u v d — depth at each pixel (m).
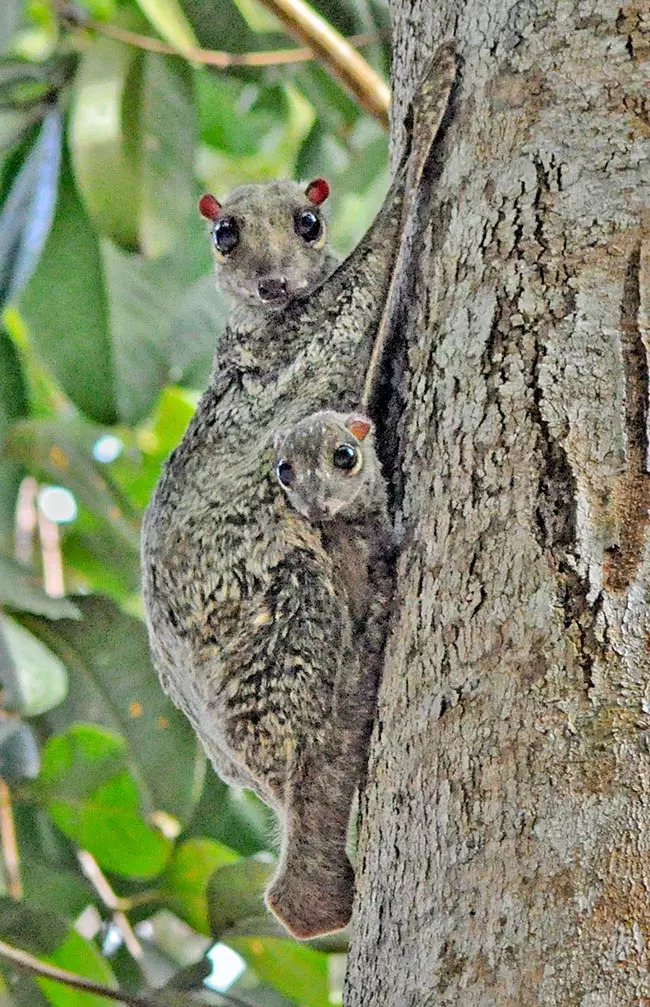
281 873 5.45
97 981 7.76
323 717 5.41
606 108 5.02
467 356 4.89
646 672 4.16
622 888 3.87
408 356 5.33
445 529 4.72
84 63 8.84
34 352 9.69
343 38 9.11
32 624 8.52
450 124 5.48
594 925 3.84
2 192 9.21
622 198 4.85
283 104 10.71
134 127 8.70
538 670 4.25
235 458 6.29
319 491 5.28
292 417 6.16
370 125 10.56
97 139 8.53
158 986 8.28
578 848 3.95
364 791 4.77
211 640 5.77
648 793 3.98
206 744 6.27
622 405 4.56
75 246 9.24
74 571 10.16
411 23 6.04
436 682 4.49
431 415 5.02
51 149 8.97
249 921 7.58
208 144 12.06
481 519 4.60
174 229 8.64
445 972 4.02
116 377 9.30
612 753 4.05
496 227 5.02
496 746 4.21
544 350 4.71
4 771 8.39
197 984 7.54
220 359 6.93
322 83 9.28
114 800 8.40
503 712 4.25
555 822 4.01
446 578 4.62
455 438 4.82
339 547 5.36
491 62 5.38
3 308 8.52
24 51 11.66
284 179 8.12
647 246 4.76
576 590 4.32
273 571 5.66
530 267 4.86
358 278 6.20
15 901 7.78
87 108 8.61
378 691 4.97
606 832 3.95
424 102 5.55
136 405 9.30
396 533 5.15
